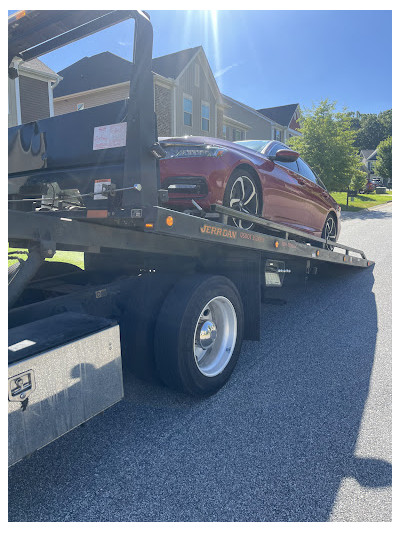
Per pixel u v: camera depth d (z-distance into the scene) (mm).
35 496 2139
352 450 2535
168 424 2811
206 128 27641
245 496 2145
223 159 3727
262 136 40406
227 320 3385
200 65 26453
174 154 3785
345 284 7066
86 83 24094
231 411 2988
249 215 3785
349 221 18172
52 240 2244
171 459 2436
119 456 2467
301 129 25453
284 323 5055
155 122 2408
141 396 3211
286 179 5066
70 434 2693
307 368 3740
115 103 2416
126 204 2361
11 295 2119
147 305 3037
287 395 3232
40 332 2096
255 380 3504
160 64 26234
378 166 68000
